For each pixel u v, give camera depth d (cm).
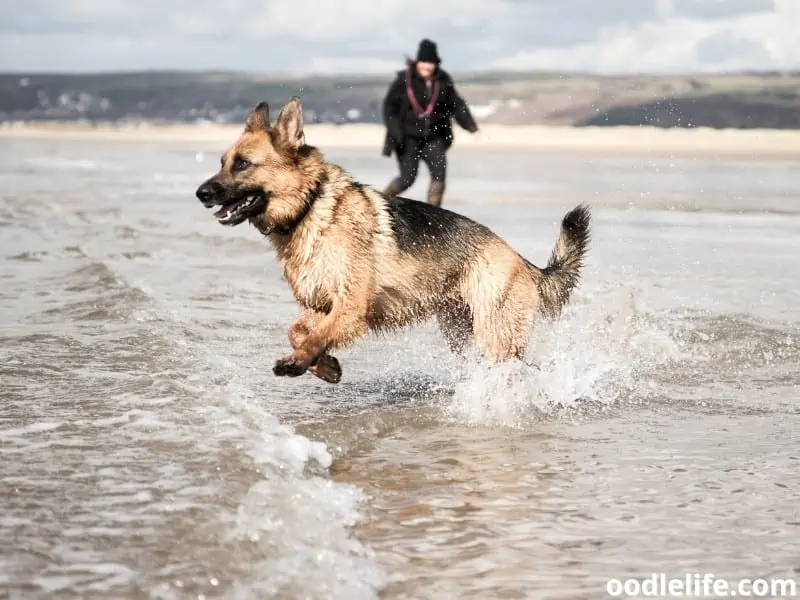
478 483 452
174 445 452
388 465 478
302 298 609
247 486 410
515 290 639
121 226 1351
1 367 591
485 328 636
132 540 349
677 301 892
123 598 307
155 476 411
